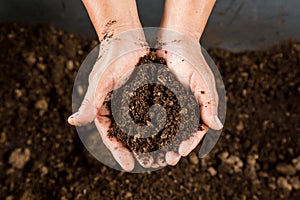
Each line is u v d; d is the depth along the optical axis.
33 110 0.69
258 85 0.76
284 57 0.79
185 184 0.62
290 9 0.76
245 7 0.76
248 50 0.80
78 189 0.60
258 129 0.71
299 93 0.75
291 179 0.65
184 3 0.47
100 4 0.46
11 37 0.75
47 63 0.74
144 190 0.60
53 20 0.77
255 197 0.63
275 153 0.68
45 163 0.64
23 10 0.76
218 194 0.62
